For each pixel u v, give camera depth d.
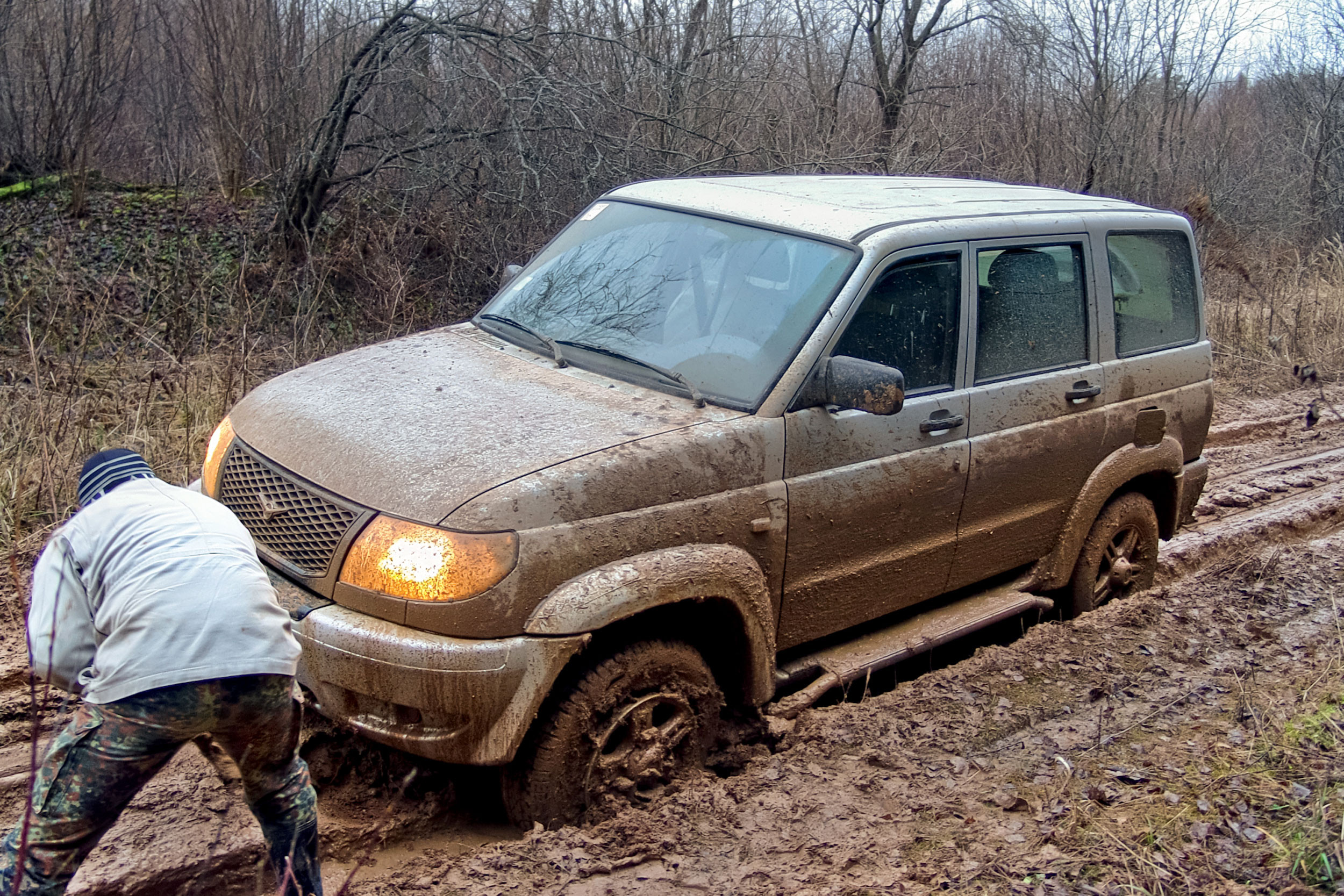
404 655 3.21
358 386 4.01
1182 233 5.73
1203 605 5.59
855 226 4.30
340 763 3.80
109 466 2.87
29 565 5.19
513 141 10.07
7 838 2.69
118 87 12.20
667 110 11.00
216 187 12.05
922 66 15.86
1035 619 5.54
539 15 10.77
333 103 10.41
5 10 11.13
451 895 3.21
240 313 9.19
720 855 3.48
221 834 3.35
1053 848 3.54
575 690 3.52
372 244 10.35
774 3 13.68
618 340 4.22
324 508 3.46
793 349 3.97
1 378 7.97
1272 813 3.71
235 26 11.33
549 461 3.44
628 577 3.44
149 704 2.56
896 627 4.68
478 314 4.83
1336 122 19.53
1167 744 4.23
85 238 10.53
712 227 4.52
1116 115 16.06
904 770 4.00
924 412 4.36
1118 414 5.25
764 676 3.94
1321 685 4.68
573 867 3.34
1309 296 13.49
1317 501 7.92
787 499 3.91
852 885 3.34
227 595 2.67
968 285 4.51
